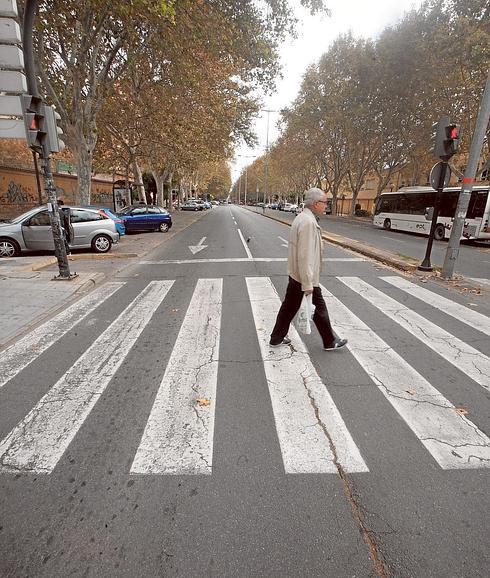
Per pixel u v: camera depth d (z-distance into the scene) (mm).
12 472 2174
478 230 14422
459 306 5629
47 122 6340
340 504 1958
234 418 2701
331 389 3111
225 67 15242
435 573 1603
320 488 2064
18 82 5793
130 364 3570
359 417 2727
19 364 3580
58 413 2764
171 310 5293
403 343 4121
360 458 2299
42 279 7016
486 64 14742
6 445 2410
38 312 5117
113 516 1880
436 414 2768
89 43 11539
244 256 10398
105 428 2588
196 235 16500
